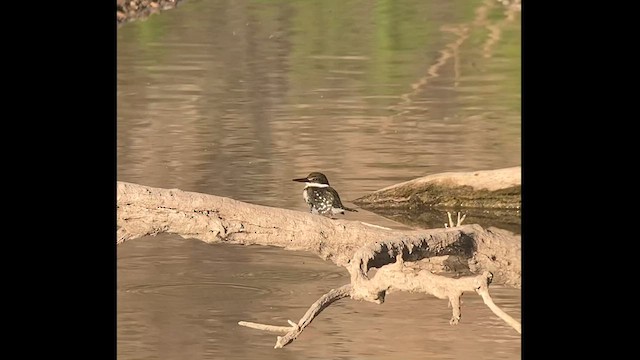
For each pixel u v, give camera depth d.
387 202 17.28
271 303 12.93
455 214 17.23
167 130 20.53
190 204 11.25
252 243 11.37
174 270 13.91
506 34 29.31
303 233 11.31
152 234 11.30
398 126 20.94
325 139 20.06
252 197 16.75
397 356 11.59
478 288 9.45
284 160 18.70
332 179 17.86
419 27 30.31
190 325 12.19
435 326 12.44
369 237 11.40
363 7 33.16
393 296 13.45
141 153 19.00
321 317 12.73
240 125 20.94
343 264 11.52
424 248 10.91
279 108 22.28
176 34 29.17
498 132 20.58
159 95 23.17
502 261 11.34
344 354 11.69
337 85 24.36
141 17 30.81
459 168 18.34
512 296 13.34
